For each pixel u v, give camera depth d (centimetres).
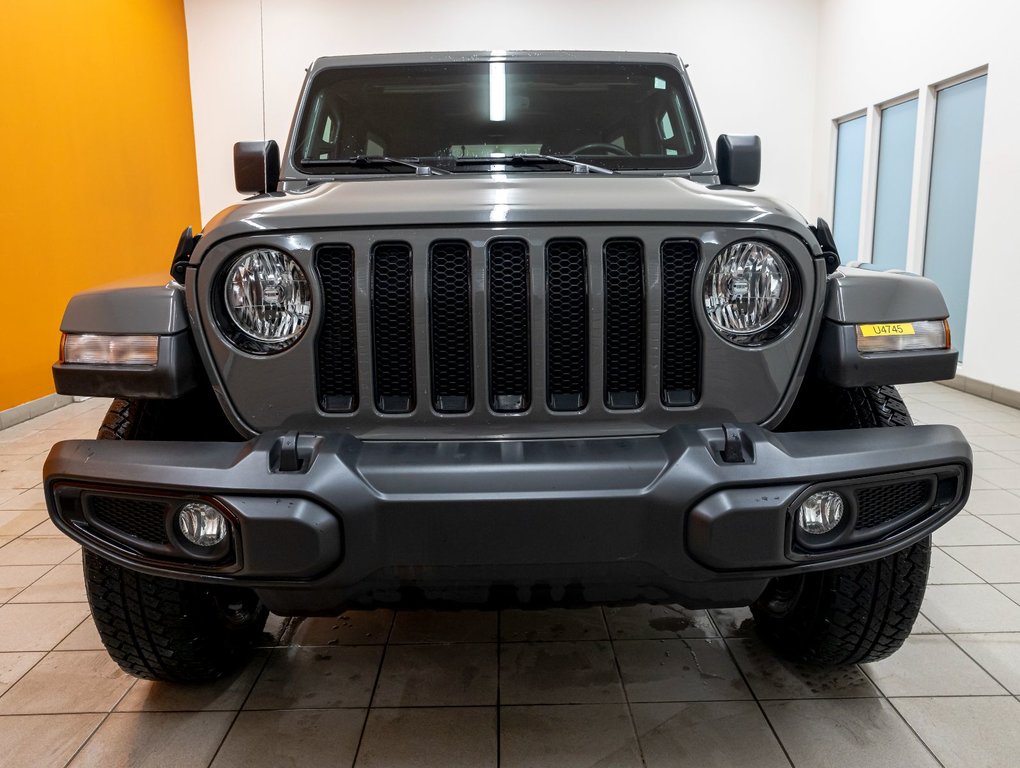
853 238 752
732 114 805
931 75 600
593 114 255
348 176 235
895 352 160
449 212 149
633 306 155
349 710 191
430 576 145
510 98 255
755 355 155
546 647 221
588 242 150
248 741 179
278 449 145
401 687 201
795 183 822
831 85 766
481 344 151
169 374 154
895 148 676
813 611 192
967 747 174
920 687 198
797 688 198
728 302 154
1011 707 189
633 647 220
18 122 507
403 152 251
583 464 143
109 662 215
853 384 158
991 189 530
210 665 197
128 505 153
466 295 152
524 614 242
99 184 605
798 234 154
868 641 188
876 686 198
